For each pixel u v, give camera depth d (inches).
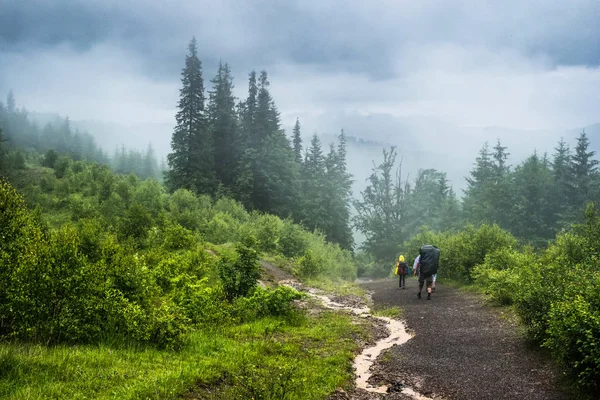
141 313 302.7
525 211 1904.5
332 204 2242.9
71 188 1364.4
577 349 241.4
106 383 209.5
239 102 2657.5
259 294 460.1
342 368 307.0
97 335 279.0
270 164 2239.2
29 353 226.1
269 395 228.2
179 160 2103.8
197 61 2165.4
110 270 348.2
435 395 260.1
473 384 271.6
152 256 570.3
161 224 795.4
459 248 804.0
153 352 277.1
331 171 2501.2
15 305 252.7
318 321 474.9
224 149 2364.7
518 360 309.7
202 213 1330.0
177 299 396.5
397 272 836.0
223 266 489.4
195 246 711.7
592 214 518.3
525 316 346.6
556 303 276.1
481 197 2103.8
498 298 515.2
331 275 1104.8
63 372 212.2
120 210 1005.2
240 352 302.5
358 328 443.5
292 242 1175.6
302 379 258.7
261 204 2215.8
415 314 523.5
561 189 2071.9
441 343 377.4
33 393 182.9
